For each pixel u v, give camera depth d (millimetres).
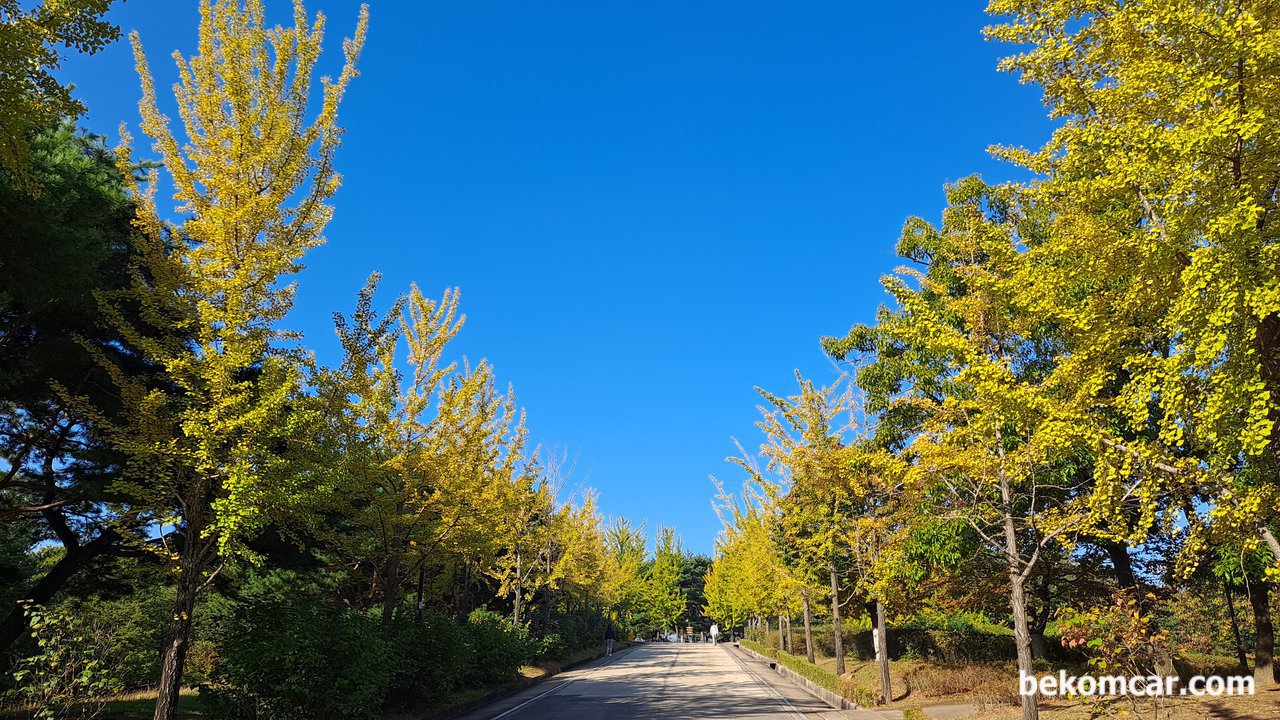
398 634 14836
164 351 9430
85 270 9141
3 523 12398
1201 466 7688
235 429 9305
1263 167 6148
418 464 14953
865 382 17609
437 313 16000
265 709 10047
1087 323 7965
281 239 10211
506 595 27062
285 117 10297
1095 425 8398
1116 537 8750
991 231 10477
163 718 8812
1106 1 7586
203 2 10320
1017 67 8383
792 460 19109
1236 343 6332
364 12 10781
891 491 16938
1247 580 12797
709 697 19250
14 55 6277
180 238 10547
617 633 66312
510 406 20922
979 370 8945
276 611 10812
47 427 12430
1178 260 6953
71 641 8289
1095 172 7734
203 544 9719
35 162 8750
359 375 12828
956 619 25656
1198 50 6324
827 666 25219
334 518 16500
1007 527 10578
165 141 9852
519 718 15227
